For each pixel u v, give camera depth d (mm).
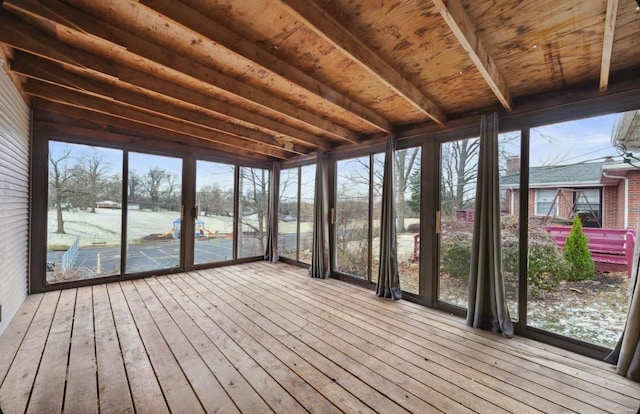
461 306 3189
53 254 3719
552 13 1559
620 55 1981
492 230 2756
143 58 1962
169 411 1610
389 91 2717
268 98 2816
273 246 5926
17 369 1972
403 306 3422
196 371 2006
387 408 1663
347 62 2205
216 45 1939
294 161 5594
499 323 2682
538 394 1810
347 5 1572
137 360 2131
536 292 2699
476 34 1733
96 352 2227
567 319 2555
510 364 2168
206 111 3418
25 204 3291
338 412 1623
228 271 5039
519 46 1881
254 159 5844
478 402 1725
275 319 2959
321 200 4762
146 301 3414
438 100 2844
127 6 1646
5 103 2467
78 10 1664
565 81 2381
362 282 4273
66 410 1599
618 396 1792
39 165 3531
